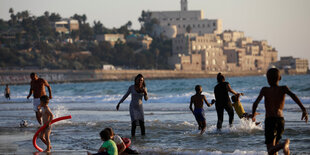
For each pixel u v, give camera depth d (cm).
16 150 3319
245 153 2825
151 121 4972
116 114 6203
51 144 3584
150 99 9156
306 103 6725
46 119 3319
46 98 3306
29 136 4050
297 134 3581
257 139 3453
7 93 12488
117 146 2894
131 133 3900
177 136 3797
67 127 4684
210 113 5731
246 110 5775
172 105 7550
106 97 11181
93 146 3431
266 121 2494
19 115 6494
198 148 3184
